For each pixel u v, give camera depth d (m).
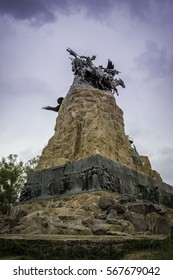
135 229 17.52
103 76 30.59
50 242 12.01
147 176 25.22
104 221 16.98
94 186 20.05
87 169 21.06
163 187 26.83
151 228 18.58
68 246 11.80
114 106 28.20
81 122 25.59
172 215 23.73
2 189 42.41
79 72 29.70
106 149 23.59
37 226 16.75
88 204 19.23
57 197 21.16
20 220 18.97
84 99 27.00
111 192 20.27
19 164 44.69
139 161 27.48
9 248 11.92
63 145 25.05
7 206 41.25
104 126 25.14
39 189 23.14
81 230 15.37
